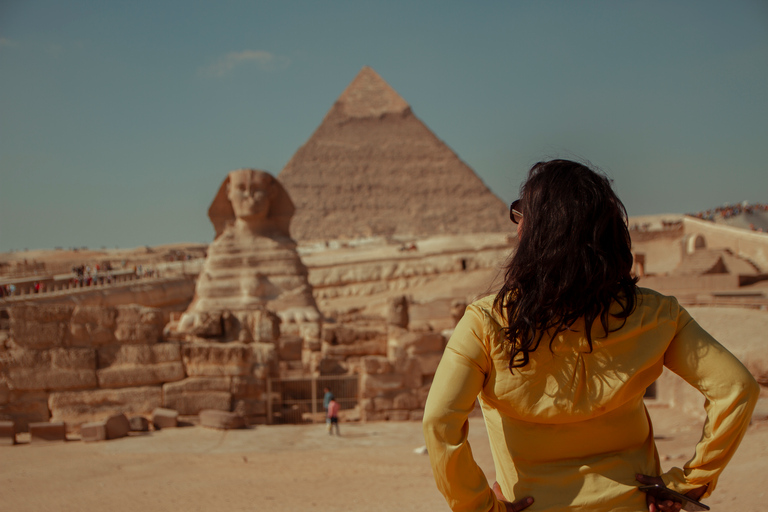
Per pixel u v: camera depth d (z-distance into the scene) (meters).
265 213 37.94
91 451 15.00
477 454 14.41
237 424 17.66
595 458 2.98
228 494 11.05
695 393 16.52
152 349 18.19
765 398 14.33
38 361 17.53
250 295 35.88
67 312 17.84
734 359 2.94
